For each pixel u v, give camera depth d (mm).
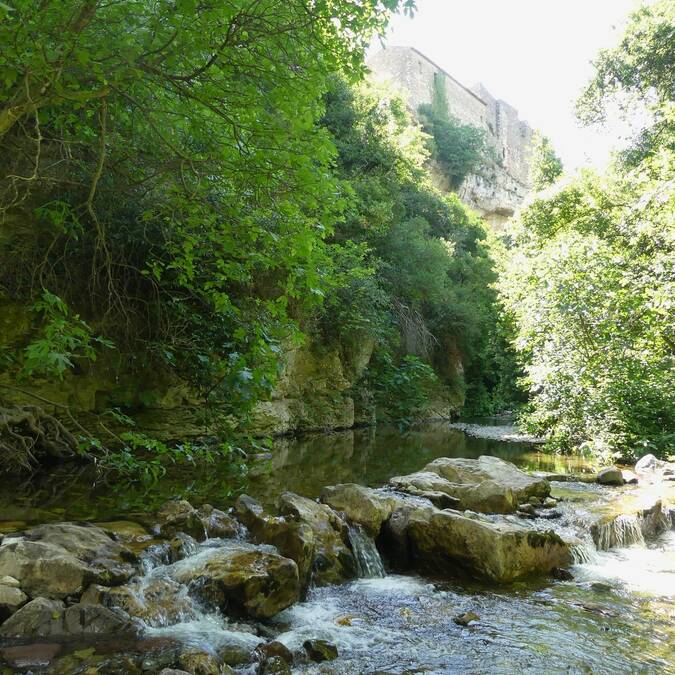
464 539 5555
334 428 15492
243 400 8391
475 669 3672
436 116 41062
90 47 4652
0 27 3959
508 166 55031
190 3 3941
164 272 8852
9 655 3186
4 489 6398
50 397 8156
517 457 11836
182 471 8109
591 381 12164
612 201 18969
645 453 11352
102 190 7402
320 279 6793
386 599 4867
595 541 6621
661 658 3906
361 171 19484
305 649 3742
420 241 20547
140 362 9203
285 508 5754
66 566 3814
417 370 19219
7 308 7742
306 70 5172
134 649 3373
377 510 6105
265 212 5961
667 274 11820
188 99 5438
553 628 4359
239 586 4137
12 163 6938
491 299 27031
